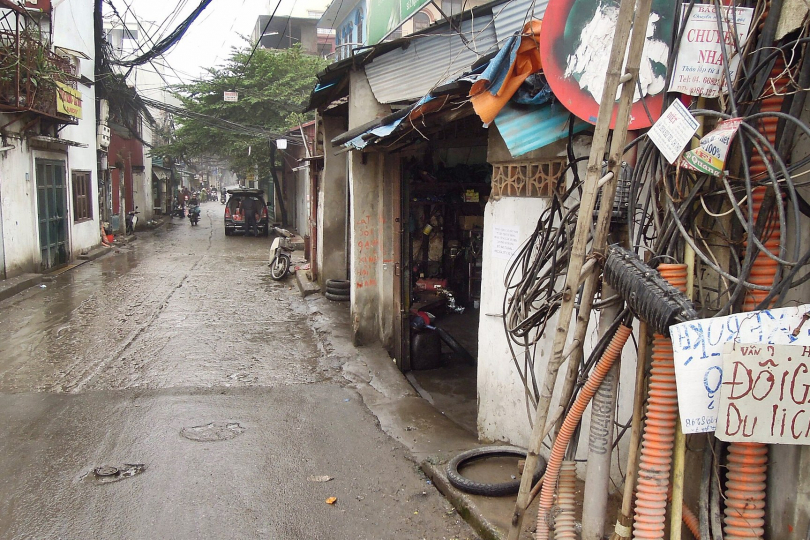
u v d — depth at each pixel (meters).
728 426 2.34
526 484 2.89
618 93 3.10
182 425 5.41
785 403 2.33
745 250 2.55
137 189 28.97
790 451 2.54
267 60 24.33
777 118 2.48
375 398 6.22
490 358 4.74
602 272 2.74
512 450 4.41
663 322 2.35
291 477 4.48
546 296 3.79
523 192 4.35
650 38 2.97
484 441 4.87
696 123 2.49
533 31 3.69
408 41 6.65
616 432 3.62
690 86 2.71
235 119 24.09
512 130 3.94
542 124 3.85
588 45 3.18
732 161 2.59
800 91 2.35
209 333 8.79
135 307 10.48
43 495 4.14
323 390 6.44
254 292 12.21
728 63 2.55
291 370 7.11
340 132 11.27
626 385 3.55
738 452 2.60
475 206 10.52
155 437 5.13
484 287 4.77
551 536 3.40
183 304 10.84
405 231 7.75
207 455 4.81
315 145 12.77
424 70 6.54
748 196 2.33
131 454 4.81
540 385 4.29
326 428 5.41
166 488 4.27
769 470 2.64
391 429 5.41
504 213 4.52
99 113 18.64
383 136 5.48
